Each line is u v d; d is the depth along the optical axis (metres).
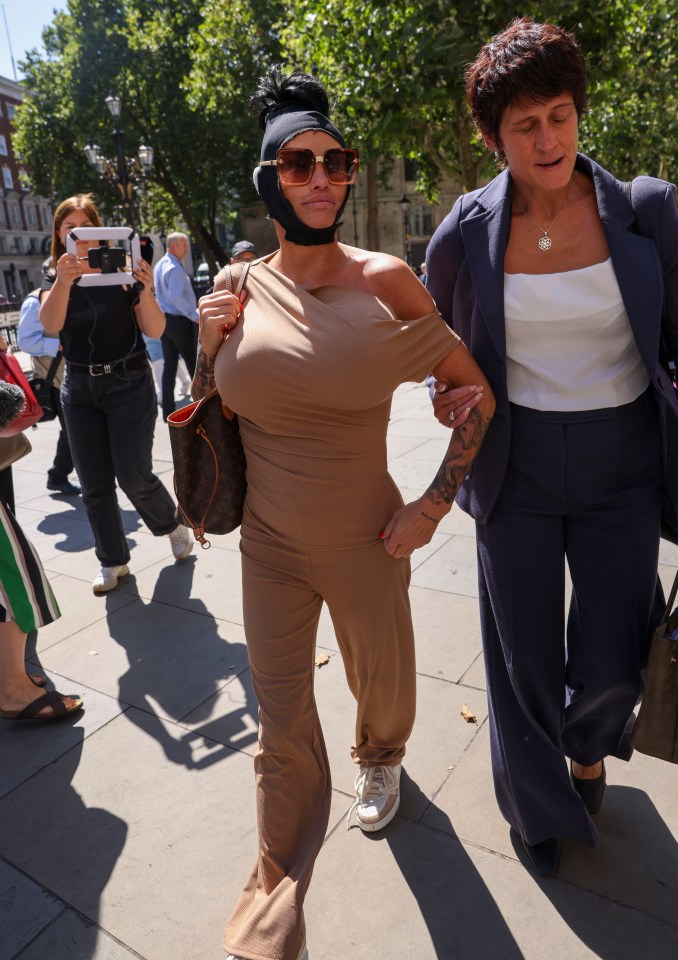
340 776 2.35
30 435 7.65
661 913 1.81
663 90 14.85
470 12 9.27
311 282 1.66
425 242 43.50
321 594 1.77
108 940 1.83
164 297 7.25
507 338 1.70
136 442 3.64
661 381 1.67
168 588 3.81
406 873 1.97
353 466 1.65
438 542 4.09
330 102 1.69
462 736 2.50
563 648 1.87
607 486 1.75
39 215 70.00
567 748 2.02
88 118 27.19
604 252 1.62
